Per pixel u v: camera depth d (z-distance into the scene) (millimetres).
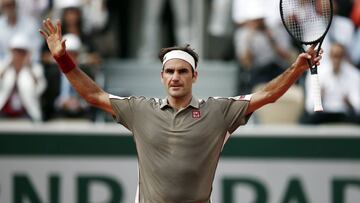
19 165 24891
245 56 28922
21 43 27875
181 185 15742
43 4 29828
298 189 24891
